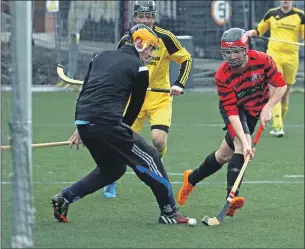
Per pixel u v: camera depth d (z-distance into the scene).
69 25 53.22
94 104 17.02
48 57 53.00
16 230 10.20
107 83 17.05
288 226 18.47
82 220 18.69
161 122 21.09
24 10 9.73
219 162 19.72
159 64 20.98
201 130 35.97
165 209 18.33
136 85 17.27
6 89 11.68
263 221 18.89
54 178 23.84
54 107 44.19
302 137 33.81
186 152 29.62
